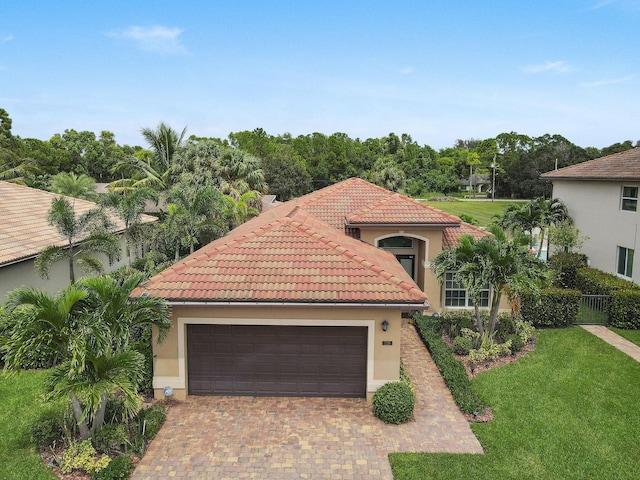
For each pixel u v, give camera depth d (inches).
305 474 402.0
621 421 490.3
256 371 533.6
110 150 3535.9
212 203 1048.8
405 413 479.5
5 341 376.2
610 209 1017.5
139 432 442.3
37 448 421.1
